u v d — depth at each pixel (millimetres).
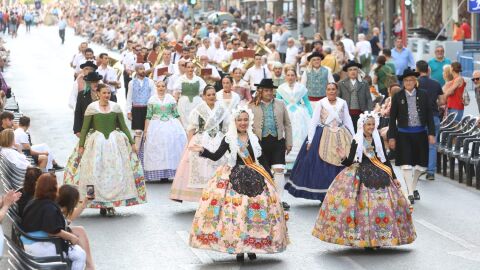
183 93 32188
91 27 133250
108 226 23688
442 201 26734
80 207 19141
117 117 24984
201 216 19547
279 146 24672
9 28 140375
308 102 29688
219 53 49500
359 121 20750
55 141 38688
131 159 25094
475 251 20906
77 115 27359
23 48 109062
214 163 24750
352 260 20141
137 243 21828
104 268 19656
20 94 58906
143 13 148250
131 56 49500
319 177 25484
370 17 81188
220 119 24781
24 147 29281
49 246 17406
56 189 17734
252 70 37906
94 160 24594
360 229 20375
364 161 20688
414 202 26672
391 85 33562
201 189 24828
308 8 106125
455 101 33719
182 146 29641
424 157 26578
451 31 72688
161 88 29531
